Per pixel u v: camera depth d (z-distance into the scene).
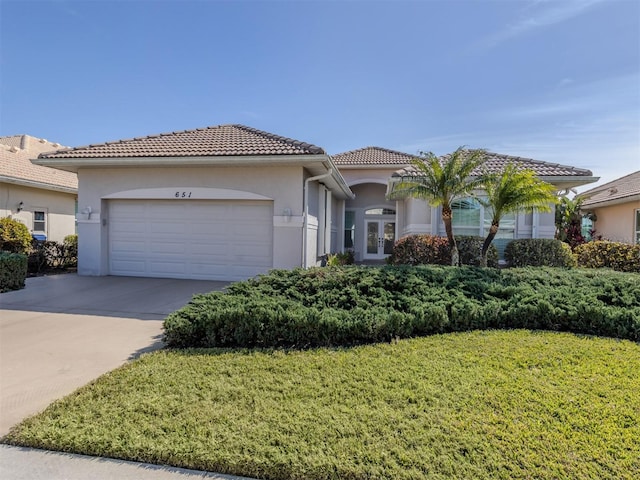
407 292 7.06
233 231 12.29
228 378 4.36
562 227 20.44
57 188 17.42
